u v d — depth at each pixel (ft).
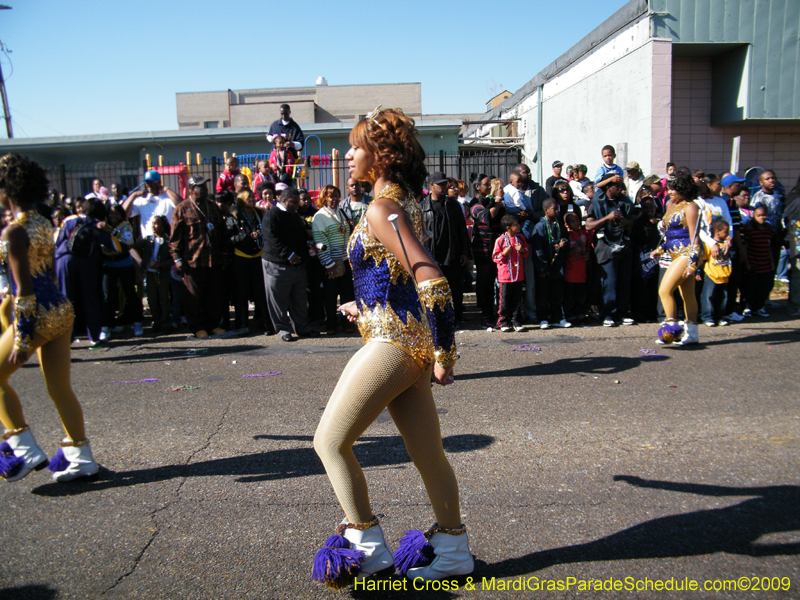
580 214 26.48
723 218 24.68
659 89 34.53
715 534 9.14
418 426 7.77
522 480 11.09
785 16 34.94
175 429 14.21
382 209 7.22
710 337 22.61
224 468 11.98
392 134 7.36
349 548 7.61
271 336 24.84
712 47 35.65
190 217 24.09
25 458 11.11
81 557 8.91
